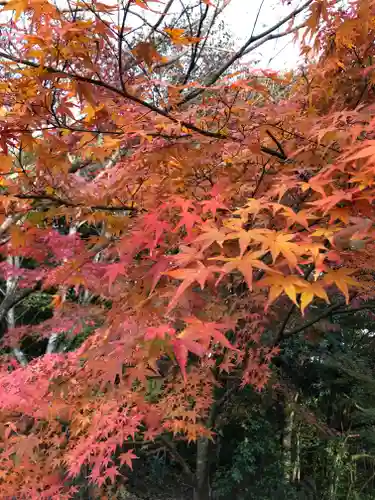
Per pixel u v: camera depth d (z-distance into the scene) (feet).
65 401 8.98
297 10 8.86
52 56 4.90
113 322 6.07
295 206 6.63
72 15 4.95
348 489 20.81
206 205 5.33
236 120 6.57
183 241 5.29
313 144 6.19
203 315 4.57
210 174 6.95
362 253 6.24
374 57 8.06
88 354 5.60
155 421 9.88
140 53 5.56
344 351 27.22
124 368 8.66
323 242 5.00
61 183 7.23
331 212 4.77
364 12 6.53
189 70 9.45
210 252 5.00
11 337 14.66
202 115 7.07
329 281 4.13
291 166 6.59
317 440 23.54
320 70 8.27
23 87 5.19
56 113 5.62
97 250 7.49
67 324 11.57
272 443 23.65
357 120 5.67
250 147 6.32
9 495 8.68
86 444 8.89
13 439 8.87
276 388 19.43
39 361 9.87
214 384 12.30
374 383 23.67
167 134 6.23
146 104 5.82
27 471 9.07
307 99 8.21
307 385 26.02
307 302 3.84
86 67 5.01
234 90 6.35
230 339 12.54
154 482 25.52
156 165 6.47
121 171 6.74
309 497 21.89
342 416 25.23
